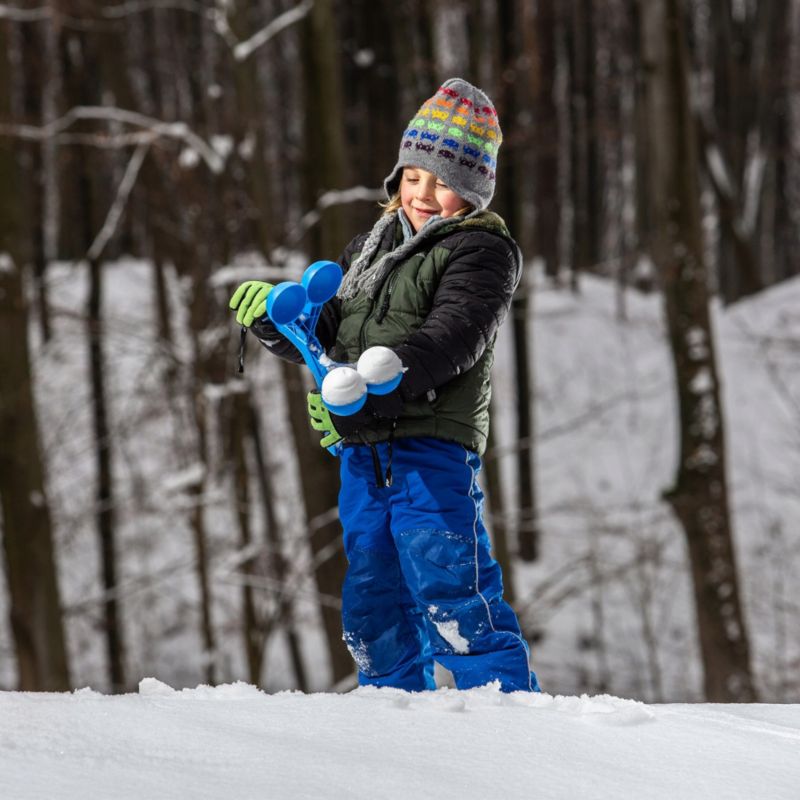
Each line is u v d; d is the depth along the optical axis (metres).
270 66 50.03
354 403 5.11
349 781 3.72
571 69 50.19
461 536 5.67
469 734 4.37
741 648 22.41
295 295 5.43
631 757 4.22
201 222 23.45
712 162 43.28
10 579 21.34
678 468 23.00
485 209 6.06
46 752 3.87
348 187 23.48
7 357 21.30
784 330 43.00
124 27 28.89
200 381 23.34
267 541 26.83
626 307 50.62
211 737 4.13
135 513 32.34
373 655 6.04
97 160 32.25
